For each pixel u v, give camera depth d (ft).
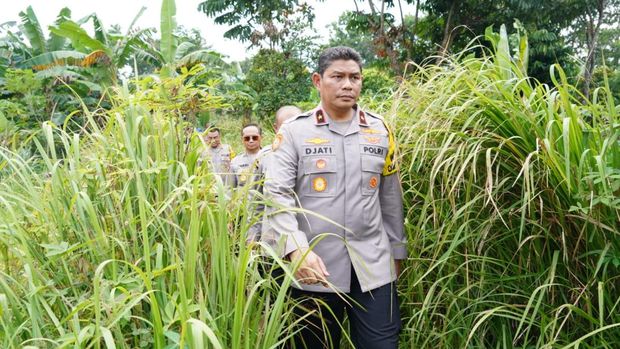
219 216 5.09
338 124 7.21
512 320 7.20
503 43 8.01
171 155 6.08
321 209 7.02
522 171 6.19
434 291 7.84
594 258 6.57
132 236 5.38
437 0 50.60
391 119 8.23
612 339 6.39
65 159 5.74
